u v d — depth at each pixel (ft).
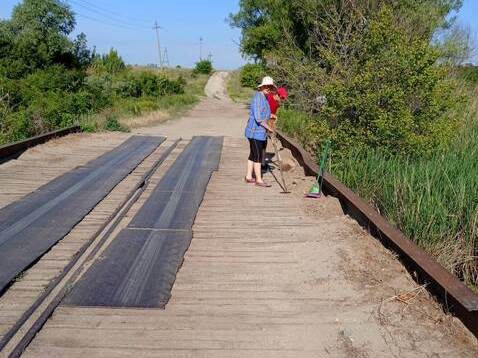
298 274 17.03
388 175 26.53
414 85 31.81
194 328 13.34
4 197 25.96
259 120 29.43
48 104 65.51
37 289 15.49
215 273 17.12
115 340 12.66
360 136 32.35
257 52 103.55
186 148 45.14
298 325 13.60
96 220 22.75
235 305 14.75
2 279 15.76
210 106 129.49
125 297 14.98
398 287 15.67
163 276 16.53
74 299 14.74
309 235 21.03
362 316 14.07
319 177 28.12
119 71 159.53
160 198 26.86
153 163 36.99
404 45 31.91
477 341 12.48
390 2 52.80
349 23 49.11
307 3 71.82
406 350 12.39
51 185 28.55
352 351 12.37
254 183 31.30
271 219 23.41
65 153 39.52
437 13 56.59
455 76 46.42
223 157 41.42
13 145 36.35
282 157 39.88
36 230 20.71
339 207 24.63
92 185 28.86
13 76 102.01
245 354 12.16
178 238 20.31
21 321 13.25
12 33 119.85
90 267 17.15
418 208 20.68
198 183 30.66
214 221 23.13
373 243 19.42
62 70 103.19
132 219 22.81
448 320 13.47
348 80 33.68
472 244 19.70
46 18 123.03
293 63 66.69
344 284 16.12
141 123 73.41
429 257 16.28
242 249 19.44
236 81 255.09
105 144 45.27
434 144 31.09
